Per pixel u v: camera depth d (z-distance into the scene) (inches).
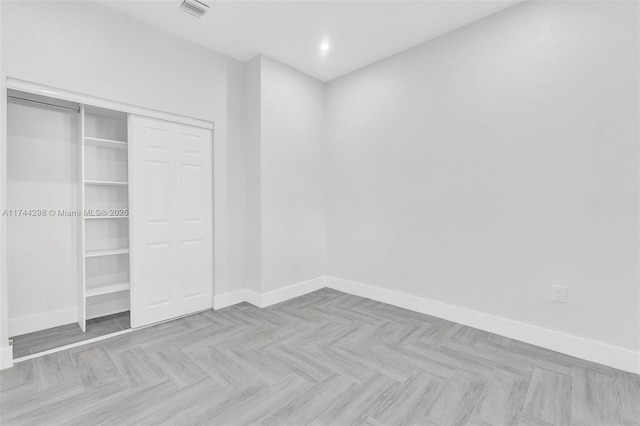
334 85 159.0
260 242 135.2
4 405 69.7
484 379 80.4
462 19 109.4
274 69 138.6
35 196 106.6
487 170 108.6
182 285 123.8
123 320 120.0
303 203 152.9
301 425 64.2
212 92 130.7
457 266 117.0
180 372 83.6
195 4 101.0
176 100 119.7
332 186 161.3
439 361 89.4
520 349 96.4
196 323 117.3
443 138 119.5
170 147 119.6
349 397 73.2
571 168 92.0
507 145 103.9
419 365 87.3
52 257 110.4
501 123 105.0
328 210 163.6
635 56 82.0
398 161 134.0
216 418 66.2
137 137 111.2
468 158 113.0
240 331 110.1
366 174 146.1
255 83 135.6
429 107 123.3
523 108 100.3
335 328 112.7
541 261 98.0
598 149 87.7
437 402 71.4
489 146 107.9
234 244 139.4
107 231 122.3
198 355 92.8
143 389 76.1
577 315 91.9
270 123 137.4
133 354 93.4
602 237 87.7
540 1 96.3
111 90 103.7
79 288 112.3
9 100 99.6
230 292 138.2
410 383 78.7
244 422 65.1
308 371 84.3
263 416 66.8
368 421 65.3
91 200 118.0
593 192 88.7
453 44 116.0
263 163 135.1
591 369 84.8
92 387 76.7
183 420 65.6
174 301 121.6
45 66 91.2
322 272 164.2
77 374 82.4
